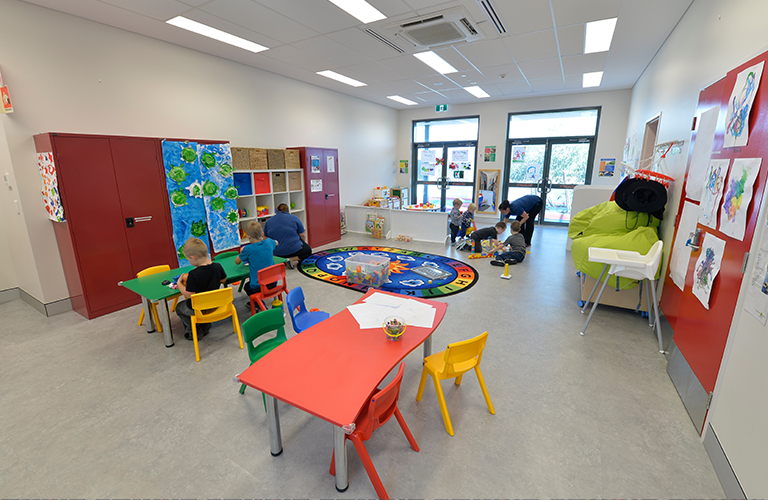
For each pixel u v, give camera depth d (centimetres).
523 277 495
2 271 404
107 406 236
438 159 1008
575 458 193
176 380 265
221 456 196
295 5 345
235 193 495
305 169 634
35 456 196
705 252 231
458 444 203
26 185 352
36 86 349
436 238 703
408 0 336
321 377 170
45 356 297
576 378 265
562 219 883
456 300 413
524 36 430
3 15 323
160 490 175
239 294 436
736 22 232
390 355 188
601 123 777
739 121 202
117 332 341
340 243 709
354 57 516
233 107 549
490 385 257
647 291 331
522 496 171
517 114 872
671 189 341
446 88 729
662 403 237
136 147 389
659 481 179
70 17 365
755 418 153
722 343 194
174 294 304
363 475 183
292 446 204
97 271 372
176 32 418
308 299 415
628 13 363
